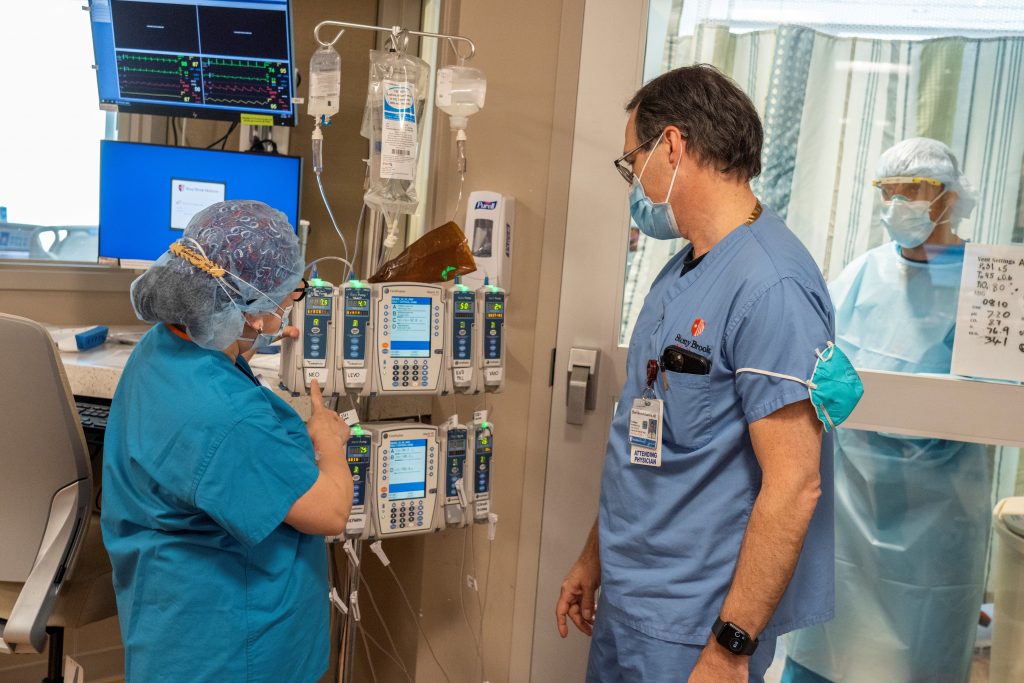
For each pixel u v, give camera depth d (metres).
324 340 1.66
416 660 2.25
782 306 1.26
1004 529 1.89
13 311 2.46
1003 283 1.83
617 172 2.04
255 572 1.34
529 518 2.16
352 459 1.73
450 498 1.85
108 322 2.62
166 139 2.69
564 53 2.04
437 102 1.85
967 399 1.85
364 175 2.61
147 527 1.33
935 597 1.93
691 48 2.00
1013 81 1.81
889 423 1.90
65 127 2.57
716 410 1.35
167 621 1.31
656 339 1.42
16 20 2.45
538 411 2.13
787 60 1.94
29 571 1.65
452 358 1.81
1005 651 1.92
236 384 1.30
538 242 2.10
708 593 1.38
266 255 1.33
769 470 1.27
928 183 1.85
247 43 2.25
